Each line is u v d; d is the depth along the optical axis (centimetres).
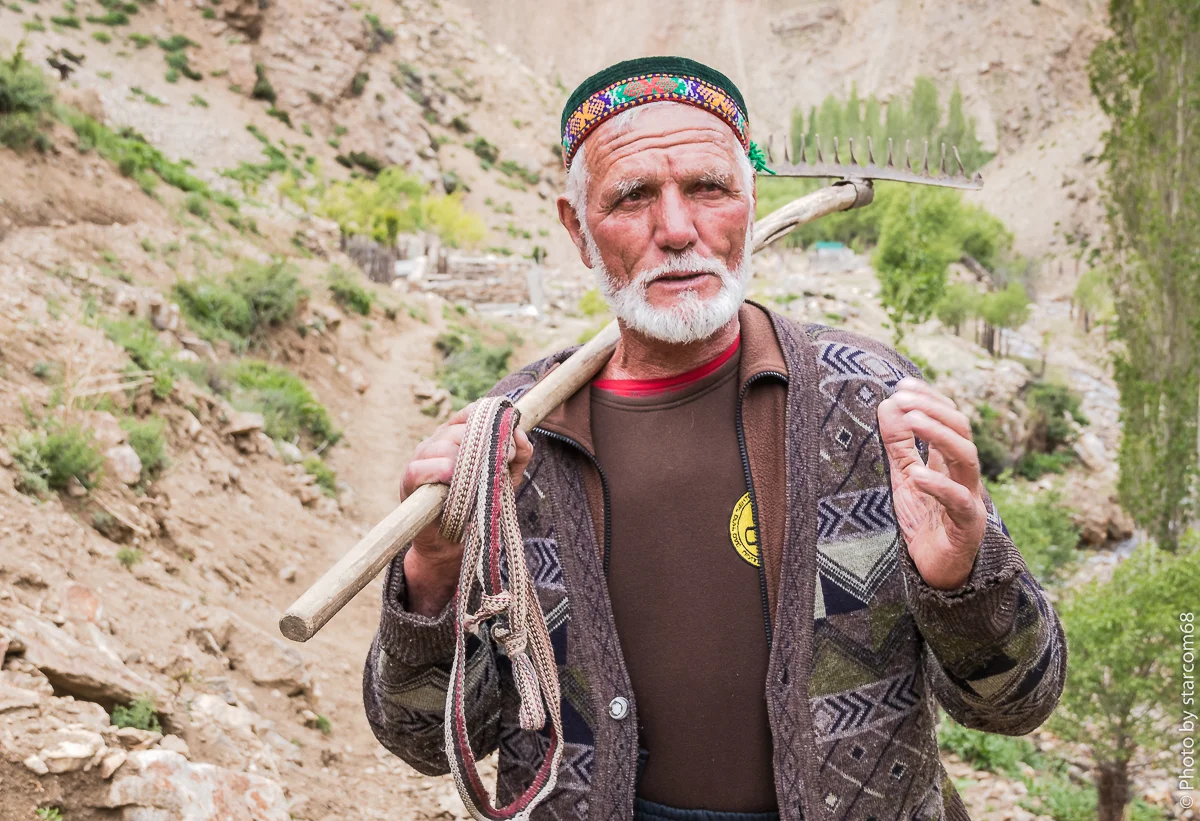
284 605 774
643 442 159
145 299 1248
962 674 136
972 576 131
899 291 2267
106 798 369
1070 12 13025
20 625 442
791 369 156
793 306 3253
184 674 527
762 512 152
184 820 381
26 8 6081
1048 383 3378
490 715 164
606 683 149
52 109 1686
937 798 149
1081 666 715
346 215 4394
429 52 8769
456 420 143
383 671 153
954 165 207
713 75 156
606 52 14538
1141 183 1497
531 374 176
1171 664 689
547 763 138
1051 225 9912
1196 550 770
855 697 144
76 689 438
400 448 1484
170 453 862
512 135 8506
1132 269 1537
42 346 832
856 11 14075
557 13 14962
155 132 5603
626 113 152
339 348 1761
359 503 1212
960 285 3941
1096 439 3181
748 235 158
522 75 9344
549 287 4116
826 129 10112
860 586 146
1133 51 1561
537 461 161
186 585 665
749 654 150
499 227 7175
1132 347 1507
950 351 3175
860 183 204
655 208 151
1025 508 1443
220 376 1238
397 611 145
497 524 134
